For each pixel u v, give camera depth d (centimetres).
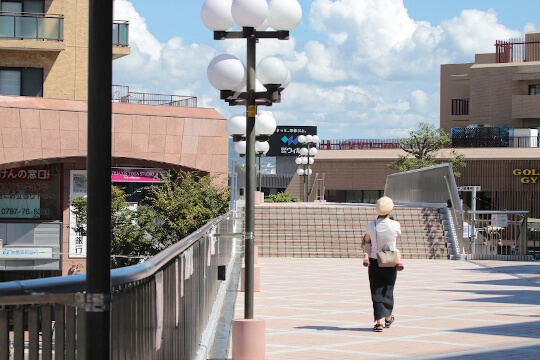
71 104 2984
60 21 3114
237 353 761
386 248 988
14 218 2981
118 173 3127
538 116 5244
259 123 1020
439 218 2516
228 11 773
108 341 298
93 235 298
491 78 5431
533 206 5109
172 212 2662
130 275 366
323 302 1276
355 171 5806
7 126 2861
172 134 3161
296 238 2417
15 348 320
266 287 1502
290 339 916
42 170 2994
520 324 1045
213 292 1123
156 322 455
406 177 3162
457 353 819
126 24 3278
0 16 3045
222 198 2806
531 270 1933
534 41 5528
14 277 2981
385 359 785
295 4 773
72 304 309
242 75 769
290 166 7769
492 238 2344
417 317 1114
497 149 5197
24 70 3127
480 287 1543
